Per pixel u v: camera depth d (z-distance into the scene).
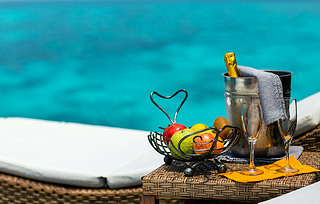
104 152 2.22
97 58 19.41
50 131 2.71
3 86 15.53
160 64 17.73
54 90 15.20
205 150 1.48
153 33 23.92
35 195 2.02
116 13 31.45
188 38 21.77
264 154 1.61
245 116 1.45
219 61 17.17
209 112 11.62
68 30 25.27
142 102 13.48
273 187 1.38
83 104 13.62
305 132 2.13
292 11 27.16
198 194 1.45
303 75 14.66
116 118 12.30
